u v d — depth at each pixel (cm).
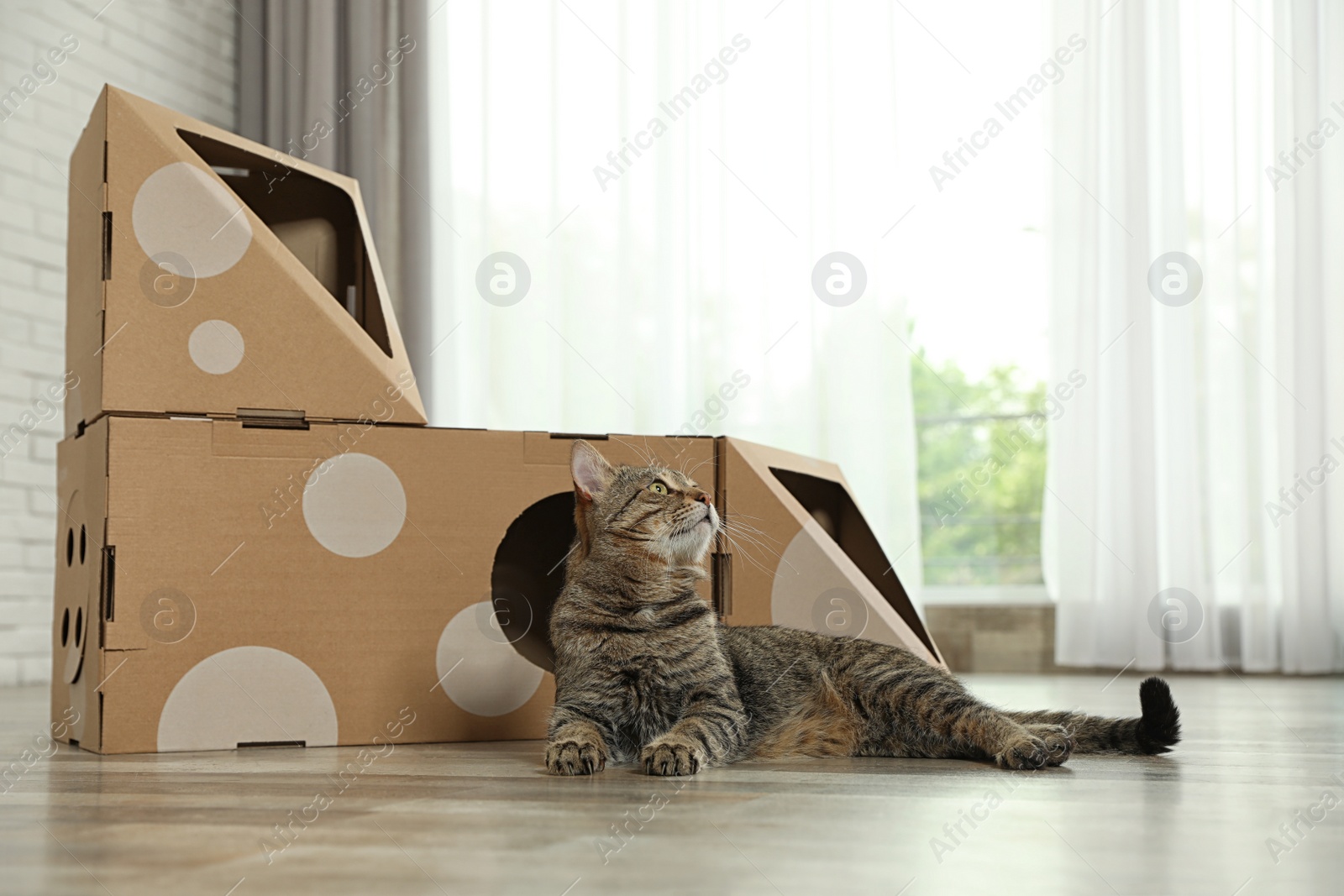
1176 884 86
